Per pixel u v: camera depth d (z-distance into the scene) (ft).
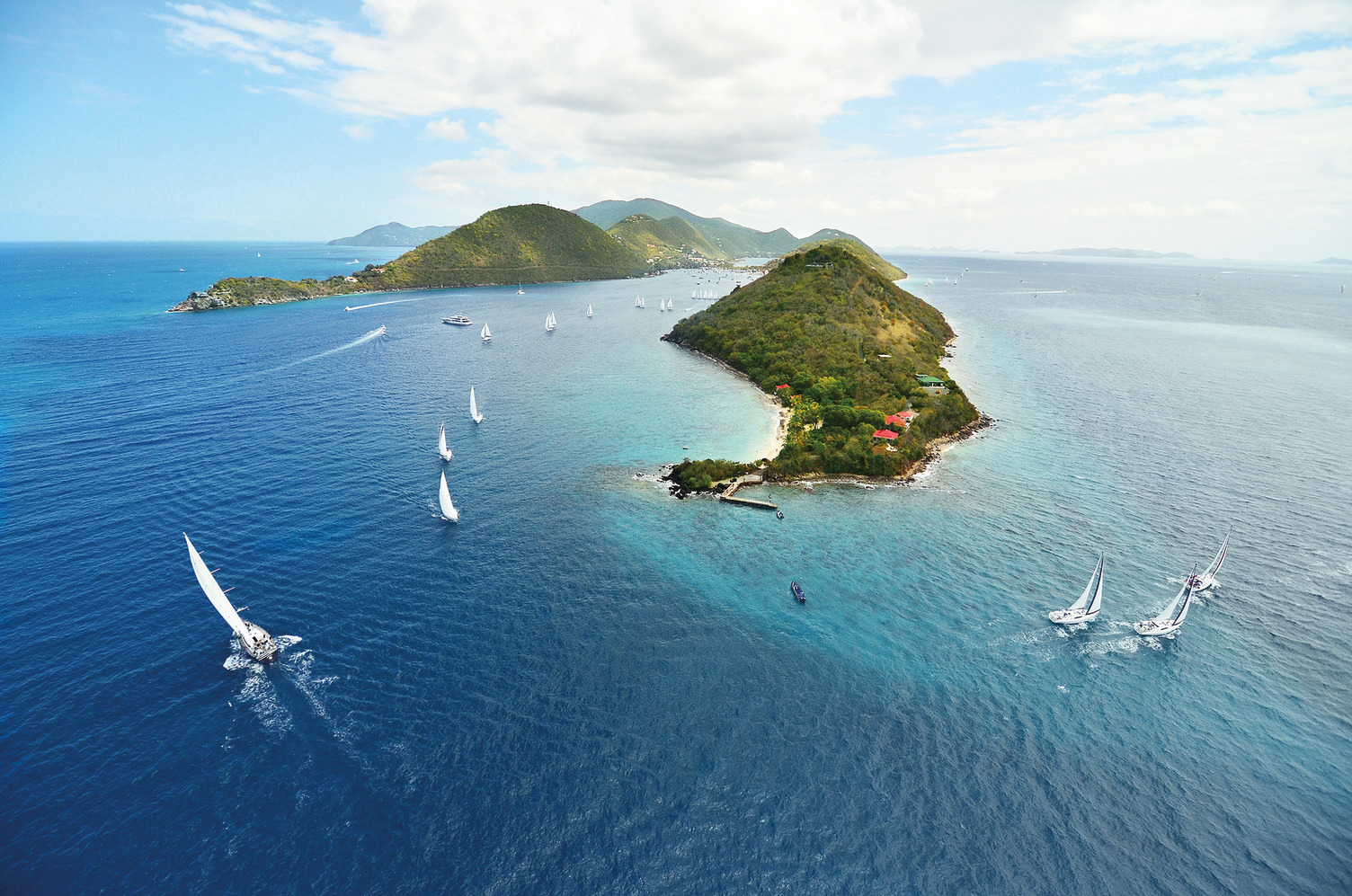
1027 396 604.49
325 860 161.99
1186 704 223.10
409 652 232.94
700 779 188.03
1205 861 170.09
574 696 216.13
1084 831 177.17
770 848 169.68
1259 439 484.74
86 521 309.42
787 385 596.70
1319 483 400.88
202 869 158.40
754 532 336.08
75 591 257.14
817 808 181.16
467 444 440.45
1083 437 488.02
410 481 374.43
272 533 307.78
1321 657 246.68
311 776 183.62
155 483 352.28
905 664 238.48
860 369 585.63
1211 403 590.14
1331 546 325.01
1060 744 205.46
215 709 204.44
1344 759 201.77
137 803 173.27
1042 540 329.93
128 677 215.92
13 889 151.64
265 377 597.11
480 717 205.67
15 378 558.97
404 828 170.60
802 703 218.18
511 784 183.83
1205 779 194.18
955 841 173.37
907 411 502.38
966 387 632.38
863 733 206.80
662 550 314.35
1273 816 182.50
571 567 294.25
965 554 316.60
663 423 506.07
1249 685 232.32
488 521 332.80
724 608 269.03
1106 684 231.09
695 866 164.76
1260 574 299.99
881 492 388.57
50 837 163.63
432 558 294.25
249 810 173.17
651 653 238.68
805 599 276.00
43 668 217.77
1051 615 263.49
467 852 165.48
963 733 208.44
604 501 366.84
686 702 216.13
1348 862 170.40
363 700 210.38
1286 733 211.41
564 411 529.86
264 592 262.06
